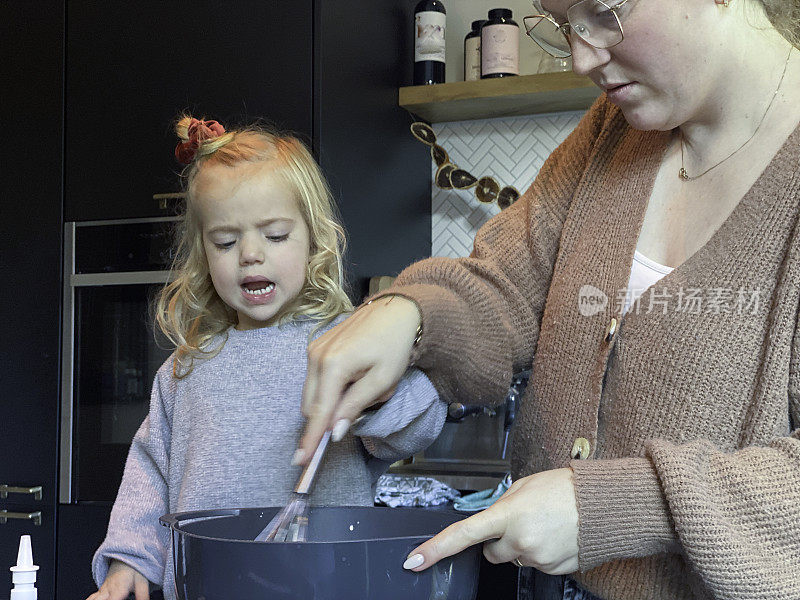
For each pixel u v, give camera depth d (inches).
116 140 90.2
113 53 90.4
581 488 28.5
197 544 26.0
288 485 52.7
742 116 33.6
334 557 24.8
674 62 31.1
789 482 27.7
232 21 85.8
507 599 74.8
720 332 31.7
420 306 32.3
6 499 93.3
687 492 27.8
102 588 50.9
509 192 96.4
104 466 90.4
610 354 34.7
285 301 55.6
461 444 91.8
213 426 54.5
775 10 33.2
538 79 90.1
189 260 59.6
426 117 101.4
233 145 56.5
